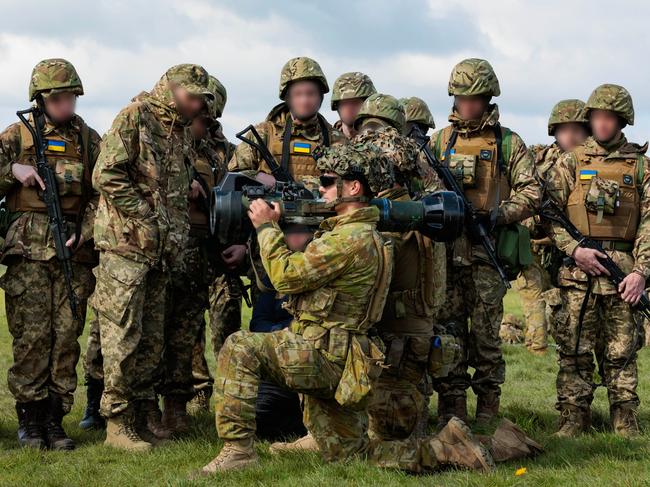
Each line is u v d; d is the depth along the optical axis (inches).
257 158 307.3
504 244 301.1
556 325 303.3
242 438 221.3
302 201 222.1
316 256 210.1
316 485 207.3
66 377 276.8
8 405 351.6
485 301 302.5
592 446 263.3
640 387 394.6
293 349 213.6
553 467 231.9
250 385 219.1
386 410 231.5
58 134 276.2
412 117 375.2
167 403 304.3
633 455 250.7
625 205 298.2
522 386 408.2
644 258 293.0
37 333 272.2
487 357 305.9
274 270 213.2
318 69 303.0
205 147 313.9
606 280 294.7
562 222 300.0
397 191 238.4
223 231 224.2
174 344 302.5
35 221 272.4
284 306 221.1
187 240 275.6
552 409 349.4
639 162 300.7
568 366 301.0
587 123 383.2
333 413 224.2
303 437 256.2
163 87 270.5
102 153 260.4
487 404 310.2
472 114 305.4
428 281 233.8
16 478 229.9
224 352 221.0
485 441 242.5
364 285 213.5
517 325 573.9
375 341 218.5
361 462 221.1
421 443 223.9
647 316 294.5
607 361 300.4
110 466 242.5
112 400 264.2
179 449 256.7
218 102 342.3
